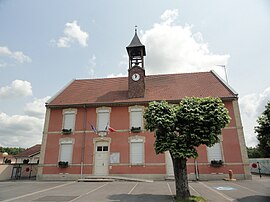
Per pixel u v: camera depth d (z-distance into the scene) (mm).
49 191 12273
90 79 25609
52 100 21797
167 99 19594
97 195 10875
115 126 19750
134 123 19641
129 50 22828
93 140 19641
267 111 10398
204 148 17969
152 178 17812
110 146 19219
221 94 19422
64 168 19109
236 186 13344
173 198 9953
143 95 20734
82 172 18797
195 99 10578
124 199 9836
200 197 9578
